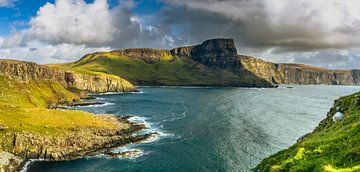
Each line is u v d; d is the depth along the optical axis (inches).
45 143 3494.1
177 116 6358.3
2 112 4074.8
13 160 3159.5
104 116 5442.9
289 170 1454.2
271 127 5132.9
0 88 7249.0
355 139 1466.5
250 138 4360.2
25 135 3518.7
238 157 3481.8
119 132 4394.7
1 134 3476.9
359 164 1214.9
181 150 3759.8
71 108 7539.4
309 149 1651.1
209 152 3676.2
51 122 4101.9
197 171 3043.8
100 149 3732.8
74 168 3102.9
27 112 4308.6
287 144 4018.2
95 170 3056.1
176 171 3038.9
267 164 1979.6
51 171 3014.3
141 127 4990.2
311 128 5014.8
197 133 4685.0
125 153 3585.1
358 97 2674.7
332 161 1343.5
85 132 4008.4
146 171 3043.8
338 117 2650.1
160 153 3631.9
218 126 5251.0
